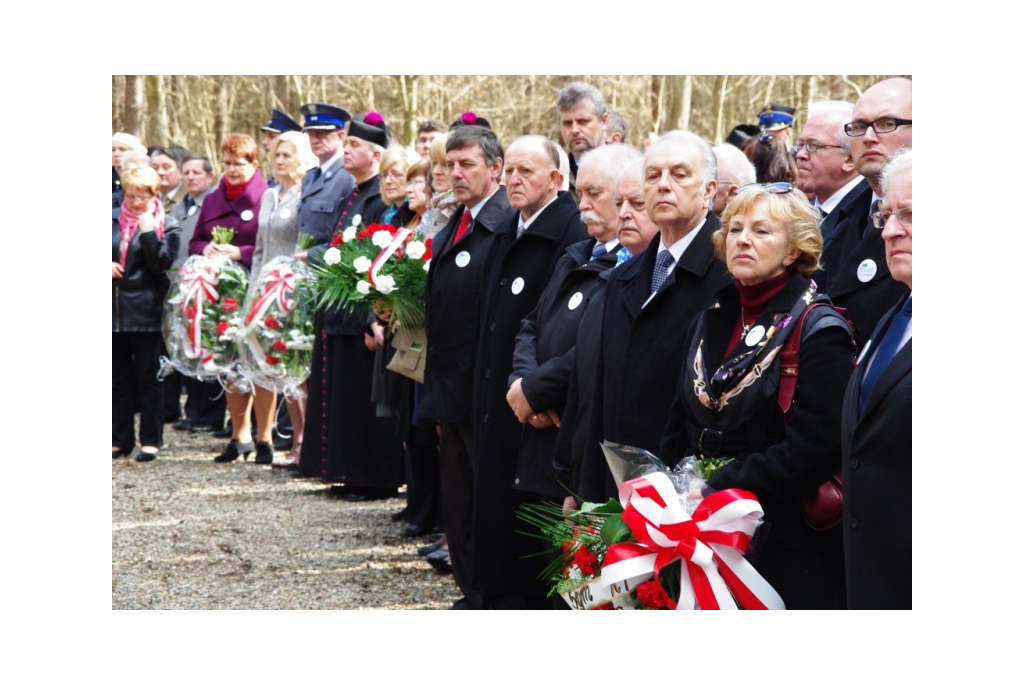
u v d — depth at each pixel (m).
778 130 7.12
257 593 5.48
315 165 8.55
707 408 3.21
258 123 21.78
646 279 3.83
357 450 7.35
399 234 6.07
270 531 6.75
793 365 3.09
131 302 8.84
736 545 2.99
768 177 5.77
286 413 9.33
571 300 4.40
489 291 4.90
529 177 4.78
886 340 2.96
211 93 21.31
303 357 8.19
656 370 3.67
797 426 3.03
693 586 3.04
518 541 4.74
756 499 3.02
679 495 3.12
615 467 3.38
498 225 5.09
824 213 4.52
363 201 7.38
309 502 7.51
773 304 3.16
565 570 3.40
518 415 4.39
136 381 9.12
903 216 2.90
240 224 8.88
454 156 5.21
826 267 4.01
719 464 3.17
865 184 4.35
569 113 5.91
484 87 20.89
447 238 5.37
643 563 3.05
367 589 5.54
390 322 6.09
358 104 20.86
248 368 8.27
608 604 3.19
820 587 3.13
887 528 2.83
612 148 4.39
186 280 8.49
